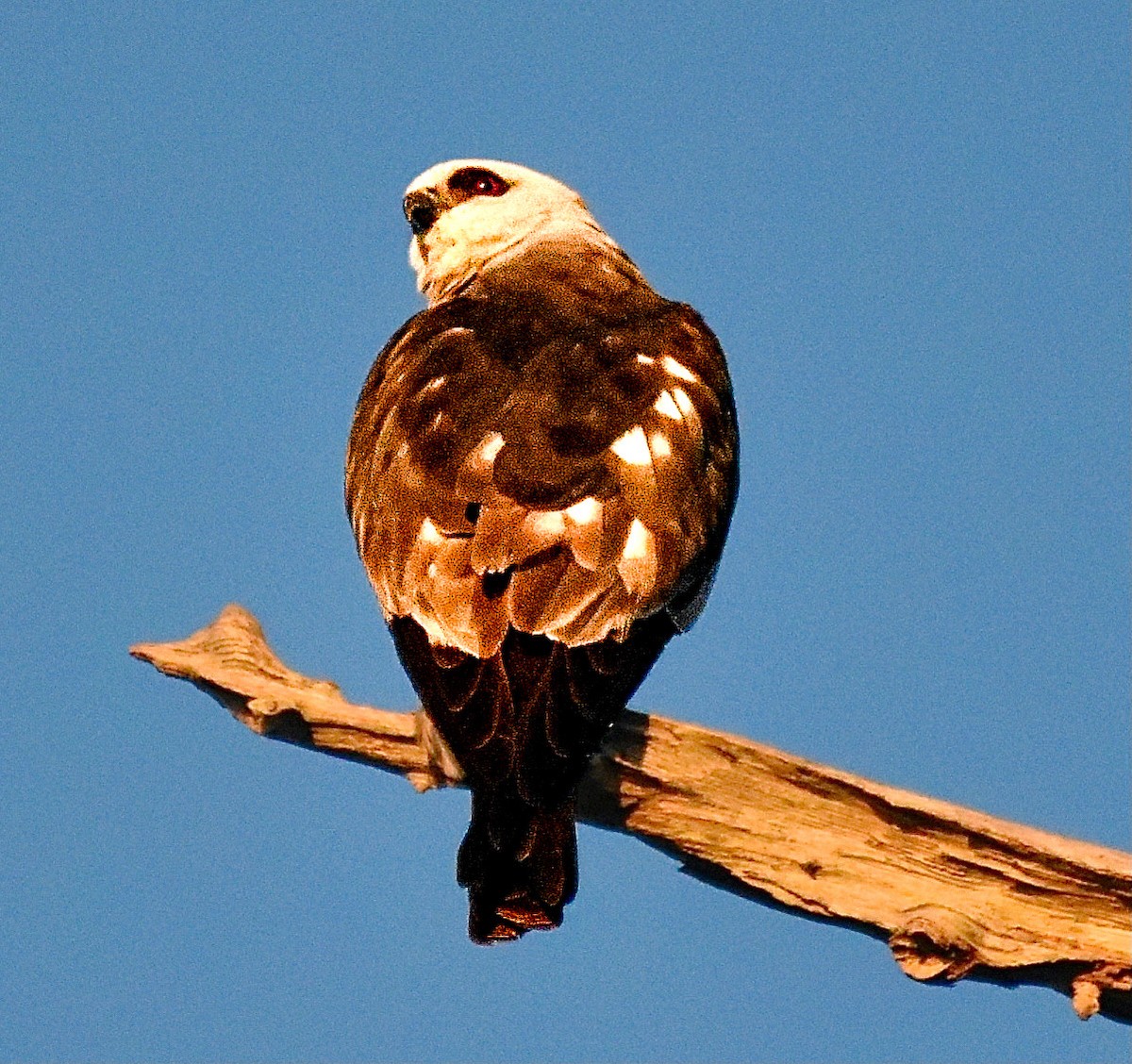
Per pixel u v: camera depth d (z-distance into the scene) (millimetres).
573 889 11273
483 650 11500
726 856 12609
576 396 12648
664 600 12016
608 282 14977
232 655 13086
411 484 12195
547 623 11523
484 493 11969
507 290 14742
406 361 13406
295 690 13039
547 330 13477
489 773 11336
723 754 12688
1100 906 12062
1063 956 11984
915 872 12359
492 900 11250
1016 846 12172
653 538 12008
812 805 12594
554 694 11414
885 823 12484
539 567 11672
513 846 11258
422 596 11758
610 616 11672
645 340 13539
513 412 12461
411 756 12977
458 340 13352
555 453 12180
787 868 12508
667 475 12359
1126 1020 12289
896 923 12234
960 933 12008
